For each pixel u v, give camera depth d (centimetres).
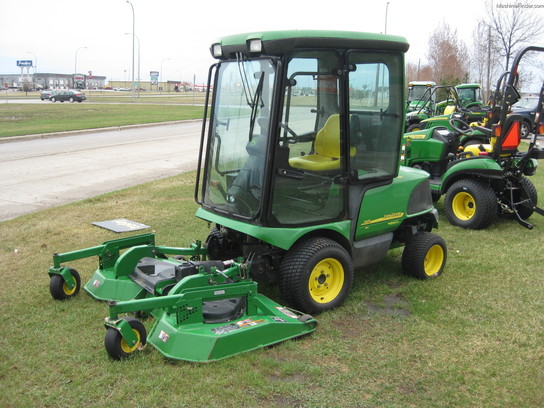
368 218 491
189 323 384
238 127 456
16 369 367
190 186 1020
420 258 541
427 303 492
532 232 749
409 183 530
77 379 352
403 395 346
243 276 432
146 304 373
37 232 703
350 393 347
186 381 349
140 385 344
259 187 433
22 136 1775
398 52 483
